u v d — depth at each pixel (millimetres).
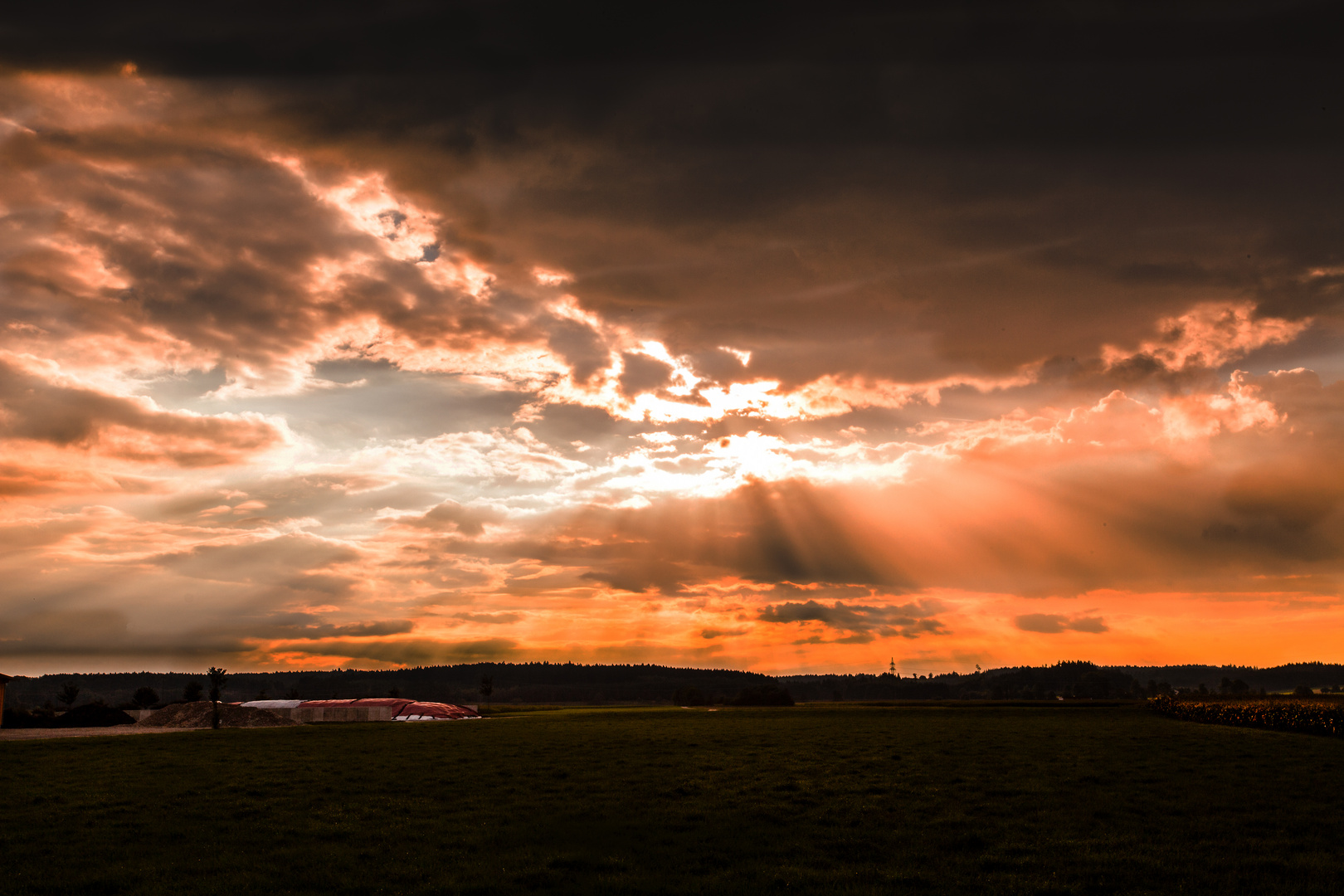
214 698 70125
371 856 17719
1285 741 41406
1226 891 14938
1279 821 20359
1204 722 59000
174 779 28703
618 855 17734
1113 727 52312
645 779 28078
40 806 23625
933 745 38938
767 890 15219
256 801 24203
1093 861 16828
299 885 15672
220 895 15078
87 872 16516
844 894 14797
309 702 89062
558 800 24250
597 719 67375
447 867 16875
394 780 28266
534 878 15953
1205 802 22938
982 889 15203
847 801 23562
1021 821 20578
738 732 48750
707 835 19562
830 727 53000
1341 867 16234
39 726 79062
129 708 114125
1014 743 40094
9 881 15969
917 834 19469
